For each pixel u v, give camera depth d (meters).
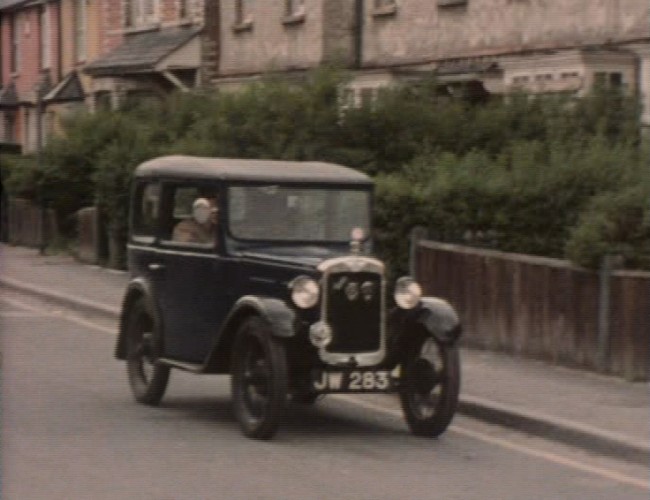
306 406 17.89
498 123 27.92
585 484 13.49
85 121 39.44
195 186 16.75
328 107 28.77
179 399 18.20
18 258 40.34
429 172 24.39
